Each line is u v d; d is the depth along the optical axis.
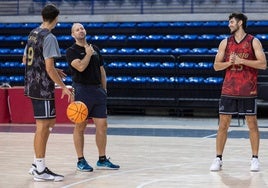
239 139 9.62
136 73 15.29
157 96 14.89
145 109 15.30
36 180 5.84
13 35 17.36
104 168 6.56
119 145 8.80
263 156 7.68
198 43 15.82
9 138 9.57
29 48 5.78
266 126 12.23
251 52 6.34
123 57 15.45
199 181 5.84
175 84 14.75
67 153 7.85
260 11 16.61
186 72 14.91
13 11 18.41
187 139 9.62
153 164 6.97
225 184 5.68
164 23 16.42
